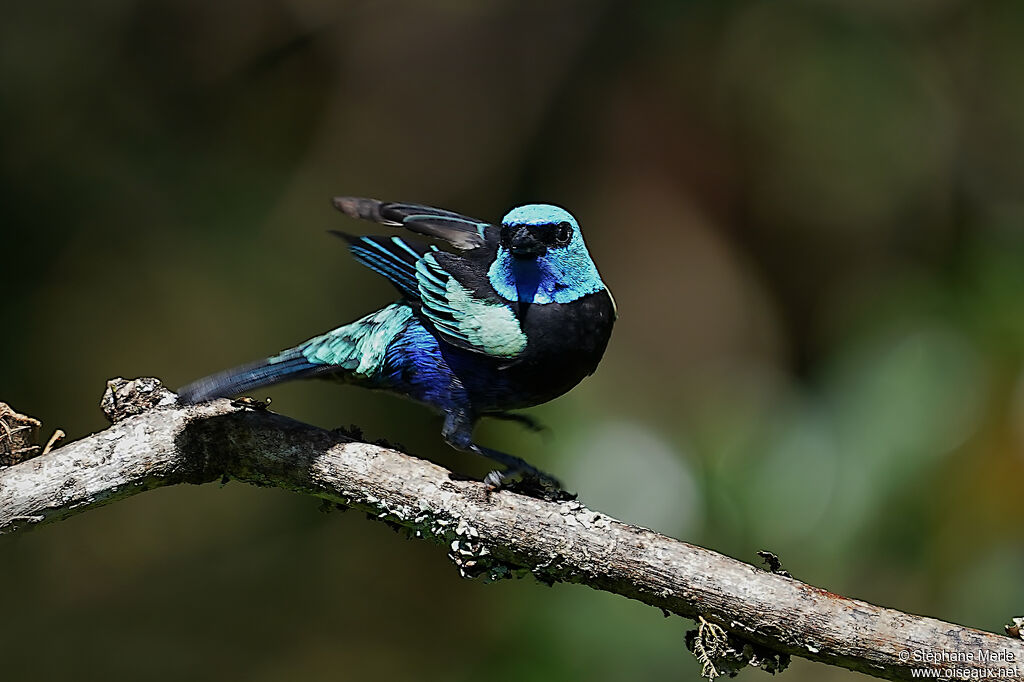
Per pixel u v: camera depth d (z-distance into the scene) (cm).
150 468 660
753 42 1367
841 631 603
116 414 681
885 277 1288
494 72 1504
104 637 1288
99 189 1398
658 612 962
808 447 980
